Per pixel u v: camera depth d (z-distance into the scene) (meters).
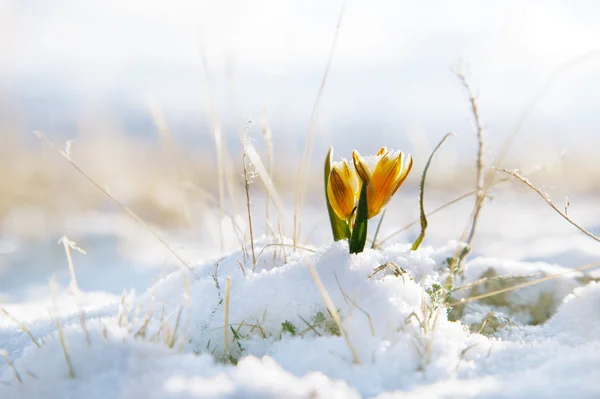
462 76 0.82
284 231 0.88
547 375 0.68
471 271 0.85
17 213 1.54
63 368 0.69
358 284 0.75
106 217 1.53
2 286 1.02
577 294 0.78
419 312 0.74
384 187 0.77
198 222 1.37
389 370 0.70
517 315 0.84
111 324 0.73
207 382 0.67
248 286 0.77
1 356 0.74
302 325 0.75
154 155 2.12
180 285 0.81
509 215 1.75
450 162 2.06
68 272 1.08
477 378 0.70
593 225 1.49
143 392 0.67
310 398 0.66
